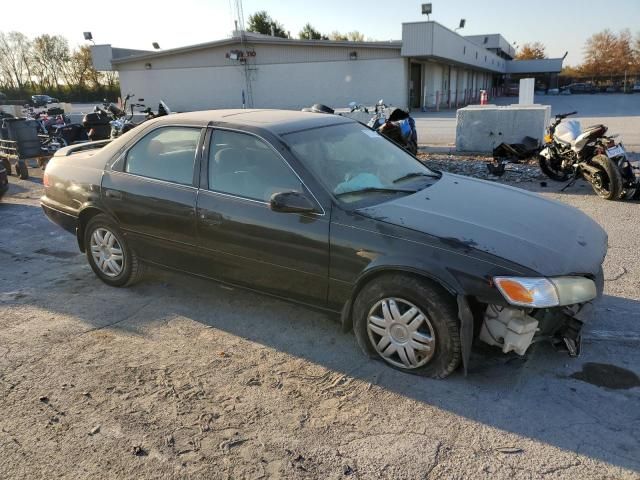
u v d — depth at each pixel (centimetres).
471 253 299
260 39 3198
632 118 2095
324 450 266
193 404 306
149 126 445
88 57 6475
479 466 252
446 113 2902
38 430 286
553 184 879
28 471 255
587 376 325
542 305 288
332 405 302
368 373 333
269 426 285
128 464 259
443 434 275
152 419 293
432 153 1254
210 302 447
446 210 346
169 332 395
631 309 409
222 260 394
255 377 333
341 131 424
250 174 378
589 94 6119
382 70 3070
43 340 386
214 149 398
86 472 254
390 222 324
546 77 7369
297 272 358
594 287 311
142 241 442
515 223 337
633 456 256
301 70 3216
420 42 2888
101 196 457
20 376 339
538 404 298
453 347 308
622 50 8688
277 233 358
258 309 431
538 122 1152
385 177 396
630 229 610
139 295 466
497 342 318
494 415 289
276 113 443
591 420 284
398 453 262
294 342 376
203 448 269
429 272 302
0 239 657
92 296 466
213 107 3472
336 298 348
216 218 386
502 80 7400
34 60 6556
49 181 512
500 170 955
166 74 3506
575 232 346
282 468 254
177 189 409
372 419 289
